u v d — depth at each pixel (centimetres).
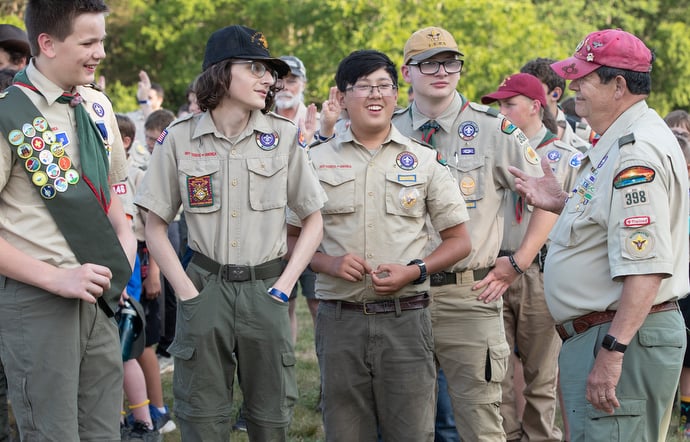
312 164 389
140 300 539
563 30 2739
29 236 308
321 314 389
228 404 356
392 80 383
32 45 313
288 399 356
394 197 385
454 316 418
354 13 2200
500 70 2200
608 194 319
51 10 304
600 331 326
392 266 373
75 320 313
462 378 417
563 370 339
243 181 350
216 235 350
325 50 2216
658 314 322
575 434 335
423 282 383
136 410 514
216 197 350
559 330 343
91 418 326
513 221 479
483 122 433
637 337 319
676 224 321
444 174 395
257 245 349
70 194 312
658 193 309
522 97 504
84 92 338
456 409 420
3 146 304
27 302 308
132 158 586
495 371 415
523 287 487
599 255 326
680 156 324
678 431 549
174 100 2638
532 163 426
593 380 317
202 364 346
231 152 350
